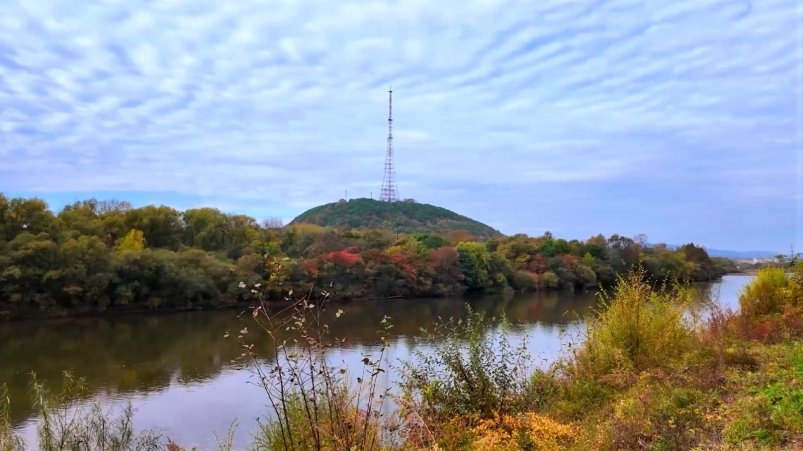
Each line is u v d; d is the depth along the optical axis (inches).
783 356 274.2
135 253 1601.9
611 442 206.4
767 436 174.1
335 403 169.8
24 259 1405.0
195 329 1295.5
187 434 536.7
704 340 352.8
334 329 1218.0
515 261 2704.2
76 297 1472.7
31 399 653.9
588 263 2637.8
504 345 370.9
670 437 192.4
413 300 2073.1
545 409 301.1
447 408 284.2
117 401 678.5
